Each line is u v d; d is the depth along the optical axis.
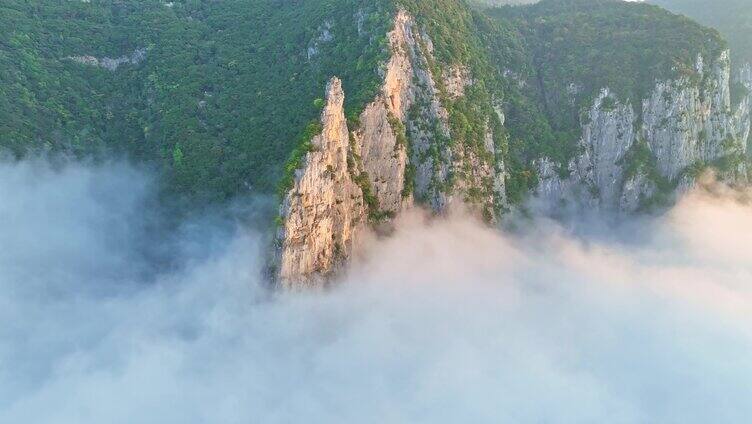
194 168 139.75
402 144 133.25
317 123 116.50
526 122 167.62
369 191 129.38
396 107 135.25
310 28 154.88
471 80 154.00
